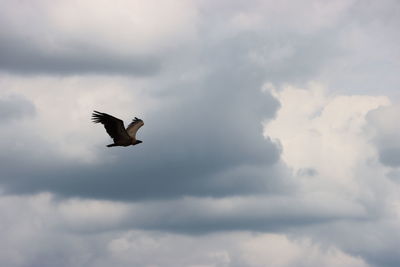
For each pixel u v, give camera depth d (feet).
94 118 238.48
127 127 245.45
